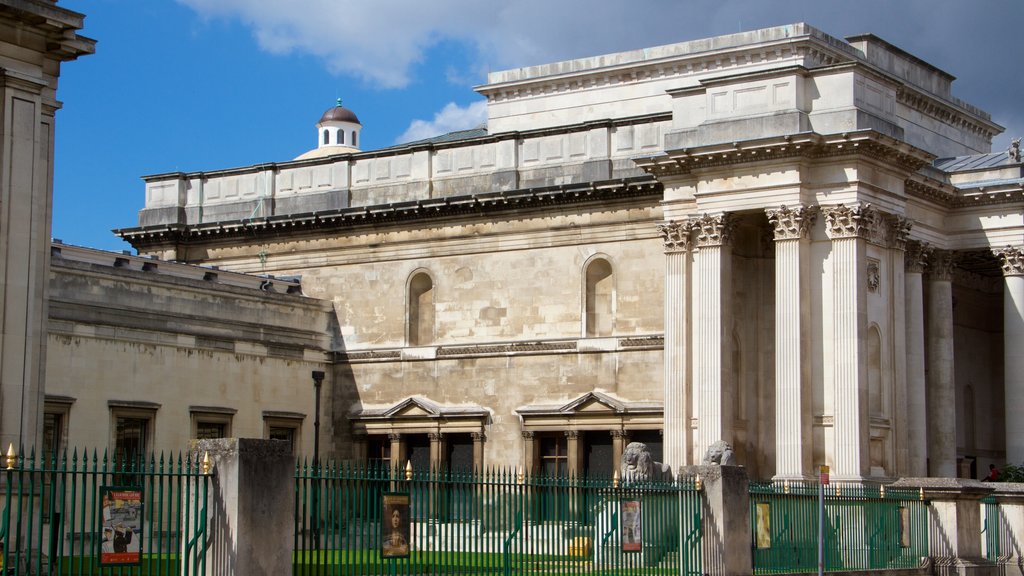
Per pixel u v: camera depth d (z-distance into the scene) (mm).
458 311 86312
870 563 52625
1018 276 79938
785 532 47844
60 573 27641
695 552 43438
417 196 88812
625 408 79000
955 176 82438
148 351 77250
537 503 38344
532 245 84062
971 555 56938
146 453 76688
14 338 42719
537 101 96000
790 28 87750
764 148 71000
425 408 85688
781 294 70750
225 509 29453
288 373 86562
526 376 83375
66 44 45281
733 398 73688
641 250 80375
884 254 73438
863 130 69625
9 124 43000
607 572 40156
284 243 92625
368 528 32938
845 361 69688
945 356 81688
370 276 89562
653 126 81438
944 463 80875
